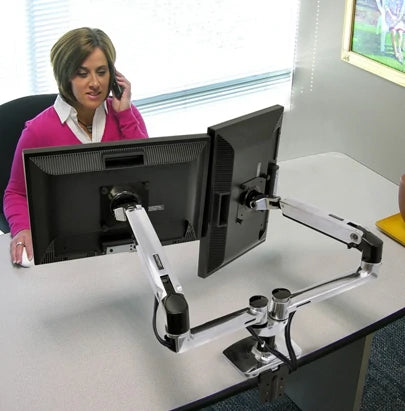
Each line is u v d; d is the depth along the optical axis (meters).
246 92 3.37
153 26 2.88
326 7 3.17
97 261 1.87
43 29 2.64
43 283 1.78
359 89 3.17
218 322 1.37
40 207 1.45
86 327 1.63
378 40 2.95
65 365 1.51
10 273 1.81
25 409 1.39
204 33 3.05
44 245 1.51
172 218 1.60
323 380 2.13
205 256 1.68
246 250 1.80
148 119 3.09
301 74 3.47
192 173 1.55
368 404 2.35
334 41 3.20
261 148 1.65
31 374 1.48
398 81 2.91
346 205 2.19
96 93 2.15
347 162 2.48
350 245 1.58
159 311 1.68
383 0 2.84
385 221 2.07
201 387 1.47
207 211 1.63
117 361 1.53
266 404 2.34
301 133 3.64
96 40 2.09
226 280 1.82
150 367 1.51
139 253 1.40
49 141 2.19
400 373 2.48
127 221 1.48
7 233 2.05
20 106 2.27
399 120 3.02
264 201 1.66
